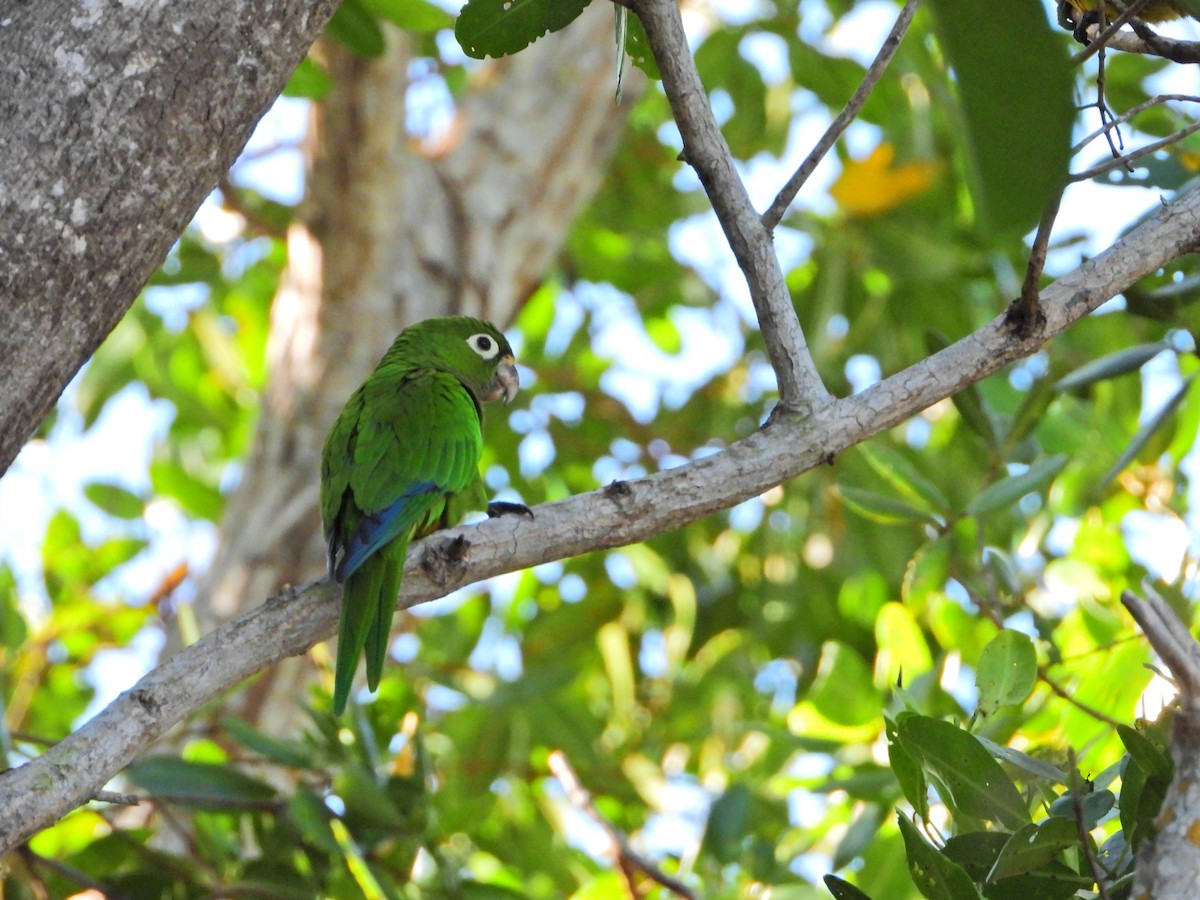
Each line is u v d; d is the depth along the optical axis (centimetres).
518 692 1200
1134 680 777
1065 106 323
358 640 645
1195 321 812
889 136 1593
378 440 744
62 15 460
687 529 1636
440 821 951
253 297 1833
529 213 1327
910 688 844
